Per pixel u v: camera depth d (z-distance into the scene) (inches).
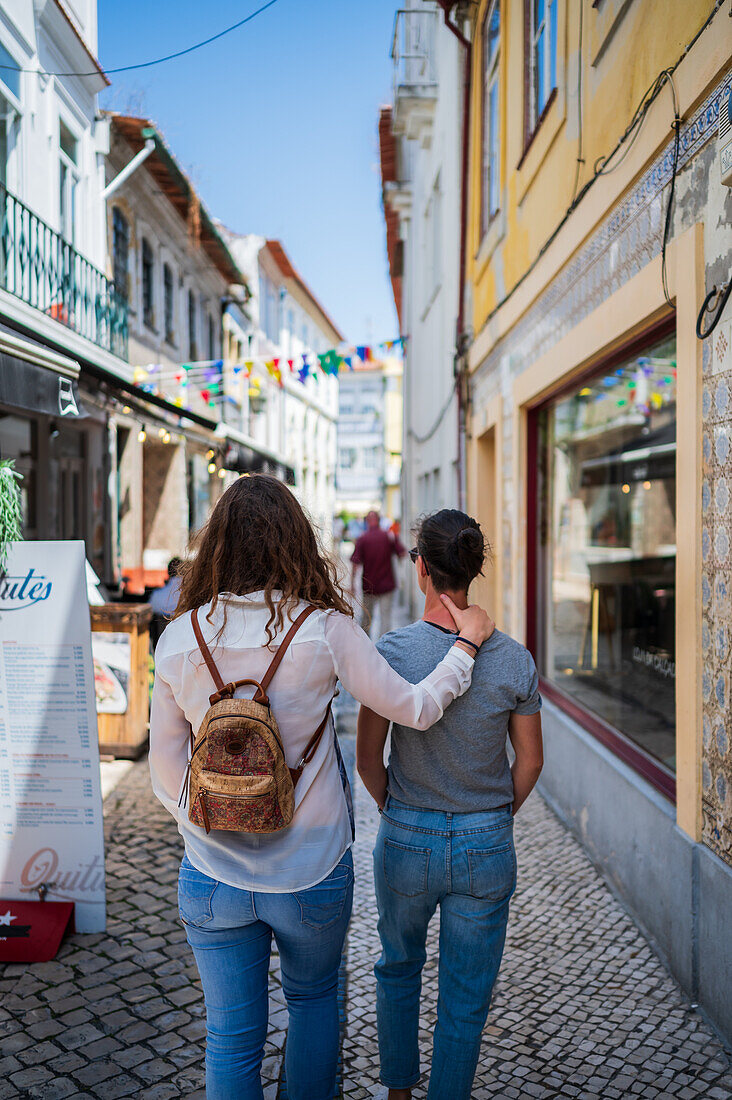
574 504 241.8
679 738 125.9
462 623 82.4
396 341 388.2
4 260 332.5
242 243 936.9
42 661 137.9
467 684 79.9
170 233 616.1
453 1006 82.8
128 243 522.3
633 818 147.3
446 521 85.0
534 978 126.4
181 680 72.9
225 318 823.1
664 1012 116.3
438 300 475.8
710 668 116.4
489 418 305.9
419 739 82.7
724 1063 104.6
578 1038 110.6
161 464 642.2
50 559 137.2
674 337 141.7
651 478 217.8
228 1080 72.2
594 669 219.9
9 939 134.0
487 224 310.8
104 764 243.0
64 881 140.1
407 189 622.5
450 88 402.9
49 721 138.6
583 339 179.0
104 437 481.1
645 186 141.6
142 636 249.1
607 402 214.8
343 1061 106.9
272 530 75.4
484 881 81.0
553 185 205.6
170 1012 117.7
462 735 81.5
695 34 117.5
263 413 1018.7
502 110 271.6
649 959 131.2
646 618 207.5
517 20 245.3
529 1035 111.7
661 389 185.5
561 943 137.1
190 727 76.2
